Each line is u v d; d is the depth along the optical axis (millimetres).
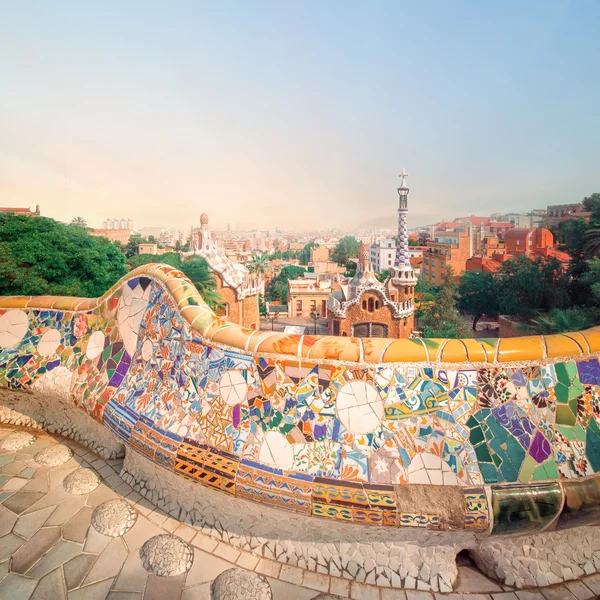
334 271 91312
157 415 5805
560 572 4617
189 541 5195
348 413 4797
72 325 7738
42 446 7383
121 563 4855
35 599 4375
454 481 4383
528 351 4684
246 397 5184
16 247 15727
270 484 4688
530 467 4375
